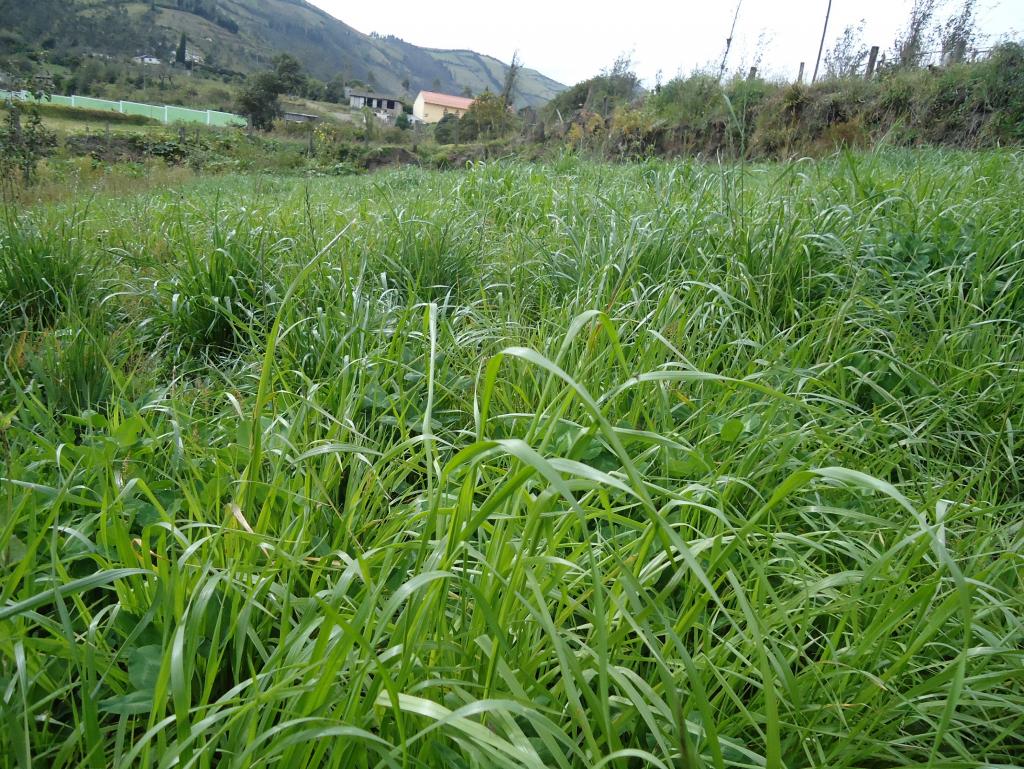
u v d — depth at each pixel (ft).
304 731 2.95
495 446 2.97
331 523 5.51
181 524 5.23
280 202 22.70
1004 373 7.62
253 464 5.10
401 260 11.51
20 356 8.06
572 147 26.66
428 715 3.03
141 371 8.79
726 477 5.36
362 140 106.01
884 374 8.09
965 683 3.93
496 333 8.76
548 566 4.35
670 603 5.03
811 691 4.16
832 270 9.96
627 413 6.57
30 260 11.10
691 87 22.70
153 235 15.19
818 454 5.92
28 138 37.96
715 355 7.55
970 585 4.29
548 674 3.79
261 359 8.44
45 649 3.94
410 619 3.53
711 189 13.46
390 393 7.87
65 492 4.27
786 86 39.99
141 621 3.90
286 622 3.93
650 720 3.14
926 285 9.45
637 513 5.58
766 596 4.84
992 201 12.23
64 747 3.35
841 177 13.30
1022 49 32.35
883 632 4.05
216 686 4.18
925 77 33.09
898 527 5.19
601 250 10.59
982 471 6.21
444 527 4.54
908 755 4.08
